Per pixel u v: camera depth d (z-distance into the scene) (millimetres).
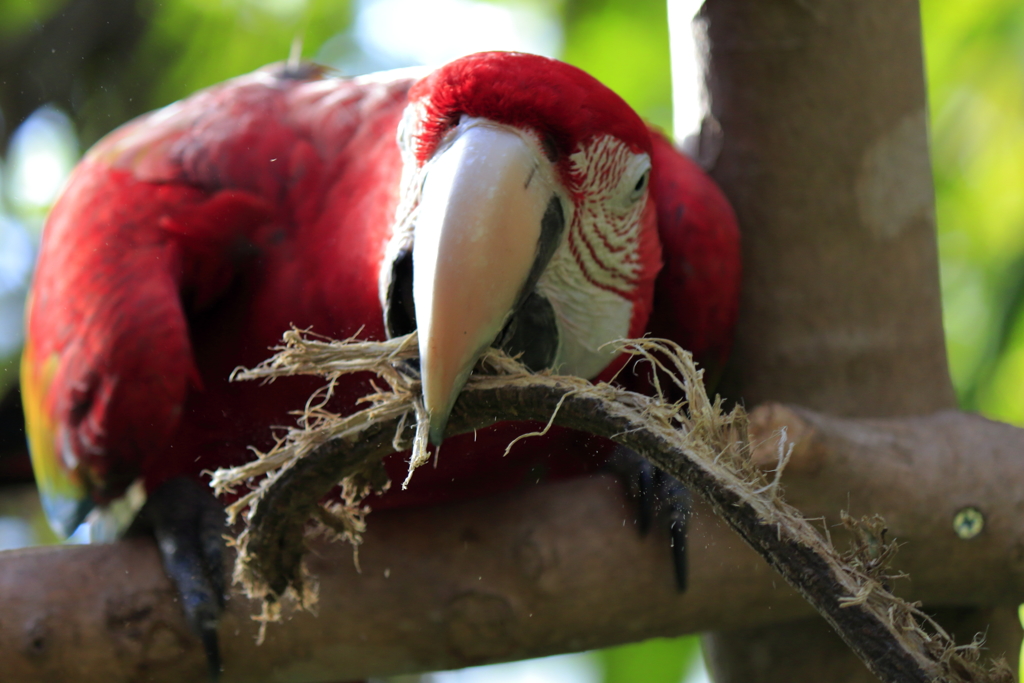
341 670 3289
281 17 7137
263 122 4156
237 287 3889
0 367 6699
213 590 3232
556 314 3479
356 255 3537
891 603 2061
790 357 4008
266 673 3246
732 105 4004
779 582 3414
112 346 3561
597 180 3320
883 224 3869
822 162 3844
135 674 3117
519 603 3281
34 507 6715
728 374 4230
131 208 3941
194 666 3166
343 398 3680
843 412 3945
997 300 6625
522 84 3031
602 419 2299
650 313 3977
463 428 2525
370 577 3221
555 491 3422
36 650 3006
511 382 2453
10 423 6207
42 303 4211
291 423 3873
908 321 3920
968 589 3529
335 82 4484
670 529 3369
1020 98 6613
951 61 6672
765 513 2127
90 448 3684
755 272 4031
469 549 3291
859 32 3734
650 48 7238
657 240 3934
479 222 2803
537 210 3027
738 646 4250
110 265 3754
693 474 2191
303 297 3730
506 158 2951
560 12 7520
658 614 3424
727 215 4055
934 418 3732
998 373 6473
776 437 3293
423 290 2709
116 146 4391
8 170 7215
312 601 2844
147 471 3697
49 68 6957
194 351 3955
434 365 2512
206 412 3924
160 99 7109
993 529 3404
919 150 3885
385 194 3463
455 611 3242
